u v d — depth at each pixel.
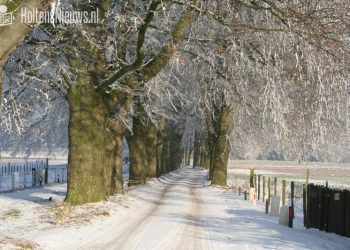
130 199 21.92
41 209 16.92
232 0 16.91
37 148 32.72
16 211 16.30
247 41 19.06
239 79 24.38
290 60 19.84
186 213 18.00
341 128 23.58
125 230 13.45
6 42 7.00
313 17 13.74
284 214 15.51
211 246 11.38
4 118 18.86
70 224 13.90
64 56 19.70
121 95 19.55
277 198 17.94
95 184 18.56
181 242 11.82
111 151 22.00
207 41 21.89
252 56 21.44
